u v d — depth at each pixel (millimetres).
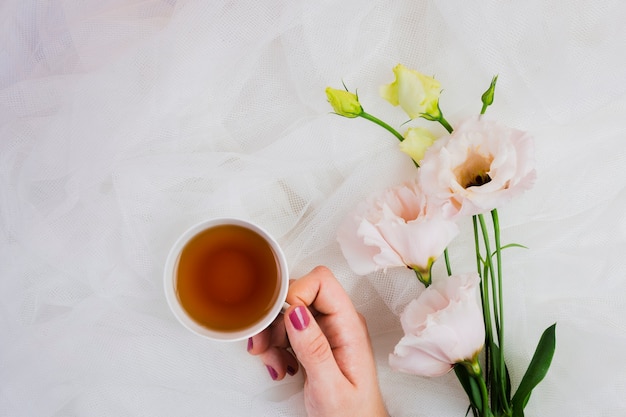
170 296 472
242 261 495
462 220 524
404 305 539
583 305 522
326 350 477
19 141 531
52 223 531
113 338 539
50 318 546
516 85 509
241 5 503
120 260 537
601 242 521
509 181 425
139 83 519
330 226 535
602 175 513
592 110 506
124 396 542
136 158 526
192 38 509
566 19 496
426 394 539
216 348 542
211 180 533
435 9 511
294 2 504
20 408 542
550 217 520
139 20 528
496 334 532
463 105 521
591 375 519
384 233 451
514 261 526
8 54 540
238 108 535
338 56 520
